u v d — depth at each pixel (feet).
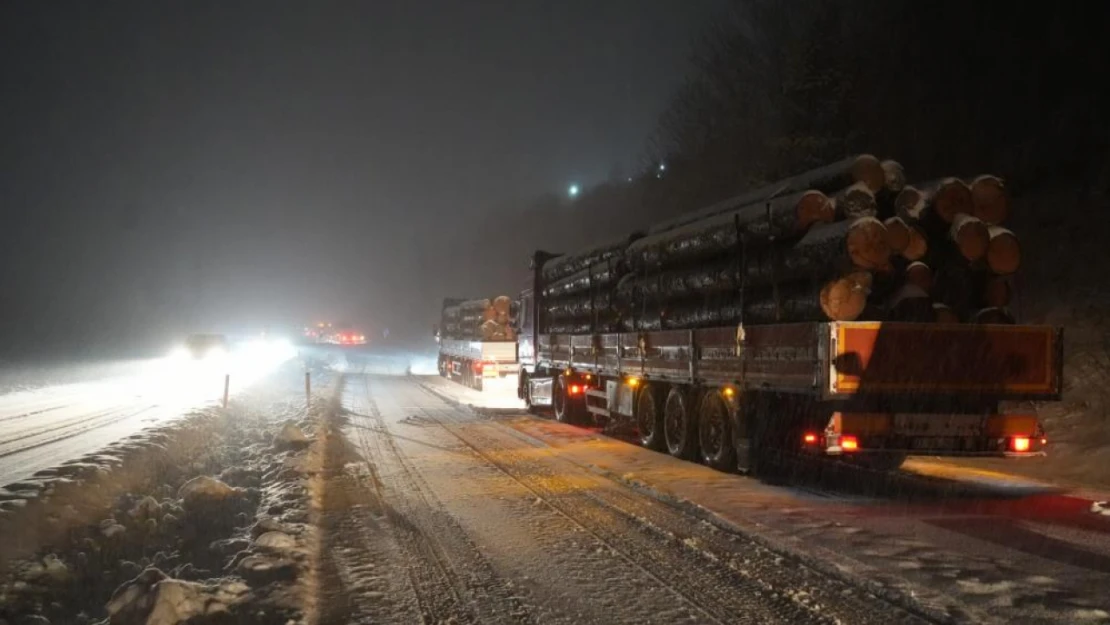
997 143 84.58
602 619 20.62
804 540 26.99
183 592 20.75
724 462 41.83
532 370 80.64
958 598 20.92
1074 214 70.54
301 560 25.16
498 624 20.39
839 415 34.32
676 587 23.02
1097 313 58.59
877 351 33.32
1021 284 66.64
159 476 41.91
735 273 41.14
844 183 36.78
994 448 34.94
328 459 47.57
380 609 21.52
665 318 50.21
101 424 59.82
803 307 36.22
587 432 61.87
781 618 20.35
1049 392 34.81
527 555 26.55
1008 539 27.07
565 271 71.00
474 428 64.90
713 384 42.60
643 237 56.29
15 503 28.25
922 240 35.40
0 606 22.41
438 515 32.50
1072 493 35.76
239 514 32.60
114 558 28.22
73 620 22.44
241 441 58.13
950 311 35.50
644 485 37.86
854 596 21.86
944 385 33.94
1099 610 19.99
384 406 86.94
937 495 35.32
